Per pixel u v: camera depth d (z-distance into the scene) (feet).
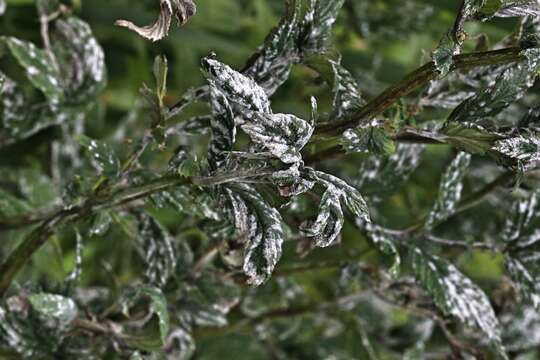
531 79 3.61
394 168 3.99
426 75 3.50
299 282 4.58
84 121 4.75
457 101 3.79
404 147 3.98
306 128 3.40
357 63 5.43
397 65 5.65
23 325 3.90
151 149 3.86
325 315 4.47
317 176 3.44
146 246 3.94
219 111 3.51
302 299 4.58
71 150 4.63
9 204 4.25
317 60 3.67
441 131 3.56
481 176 4.60
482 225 4.57
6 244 4.42
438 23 5.29
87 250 4.71
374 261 4.32
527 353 4.59
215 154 3.53
